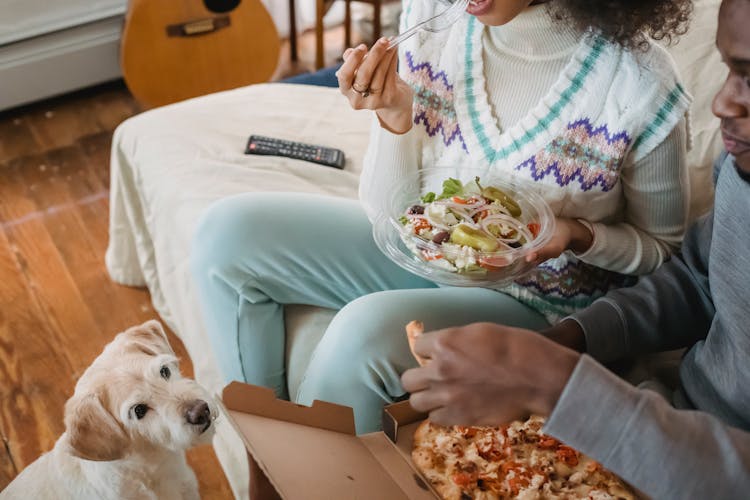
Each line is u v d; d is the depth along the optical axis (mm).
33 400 1689
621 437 630
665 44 1126
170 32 2398
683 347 1146
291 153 1673
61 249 2055
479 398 665
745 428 955
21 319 1862
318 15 2582
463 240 1054
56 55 2469
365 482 910
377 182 1271
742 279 899
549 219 1104
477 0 1018
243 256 1283
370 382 1163
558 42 1102
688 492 631
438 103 1213
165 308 1843
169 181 1626
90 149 2408
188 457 1600
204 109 1804
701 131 1421
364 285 1340
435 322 1180
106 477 1220
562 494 982
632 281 1264
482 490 975
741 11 691
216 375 1572
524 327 1240
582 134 1116
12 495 1247
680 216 1187
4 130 2465
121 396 1155
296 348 1351
